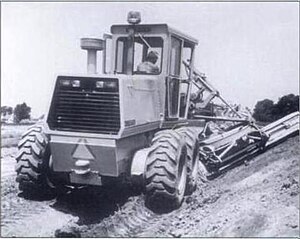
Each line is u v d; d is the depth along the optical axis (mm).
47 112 6320
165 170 6523
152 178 6555
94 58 6824
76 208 6988
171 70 7809
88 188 7676
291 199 6352
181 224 6402
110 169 6266
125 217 6547
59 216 6660
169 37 7367
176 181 6664
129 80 6383
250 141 9305
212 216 6469
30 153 6785
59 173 6918
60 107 6340
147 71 7395
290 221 5812
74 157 6316
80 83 6281
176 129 7852
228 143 8945
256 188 7191
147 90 6918
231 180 8094
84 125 6254
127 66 7438
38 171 6828
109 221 6449
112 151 6117
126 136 6238
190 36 8312
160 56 7418
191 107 9305
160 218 6664
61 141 6273
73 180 6461
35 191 7098
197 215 6629
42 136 6859
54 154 6406
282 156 8469
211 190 7812
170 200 6672
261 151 9195
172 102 7965
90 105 6246
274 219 5957
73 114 6293
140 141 7059
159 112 7359
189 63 8688
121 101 6094
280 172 7562
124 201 7238
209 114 9758
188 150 7480
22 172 6836
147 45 7391
